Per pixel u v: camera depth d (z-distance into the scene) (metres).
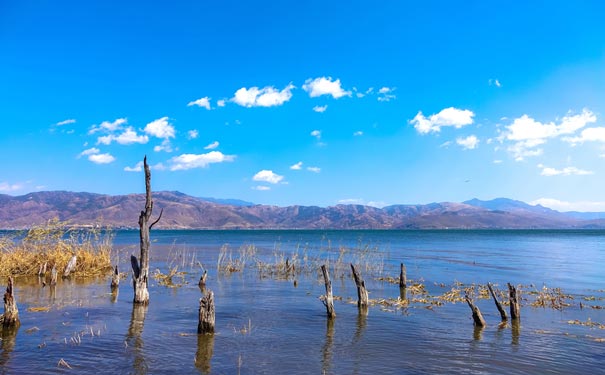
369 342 15.28
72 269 31.52
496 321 19.03
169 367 12.36
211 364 12.69
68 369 12.00
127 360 12.88
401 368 12.63
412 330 17.09
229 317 19.16
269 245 92.50
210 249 73.44
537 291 27.80
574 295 26.52
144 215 21.66
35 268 31.52
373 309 21.30
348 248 80.12
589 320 19.02
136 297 21.42
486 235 194.75
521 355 14.00
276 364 12.81
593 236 180.62
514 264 48.69
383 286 29.80
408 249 80.00
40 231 32.38
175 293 25.52
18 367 12.07
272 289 27.80
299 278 34.00
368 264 43.09
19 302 21.36
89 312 19.38
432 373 12.25
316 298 24.36
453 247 88.06
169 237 148.50
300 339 15.58
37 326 16.67
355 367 12.65
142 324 17.38
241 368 12.41
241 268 40.31
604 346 15.15
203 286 28.62
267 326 17.50
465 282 32.62
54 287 26.08
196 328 16.89
